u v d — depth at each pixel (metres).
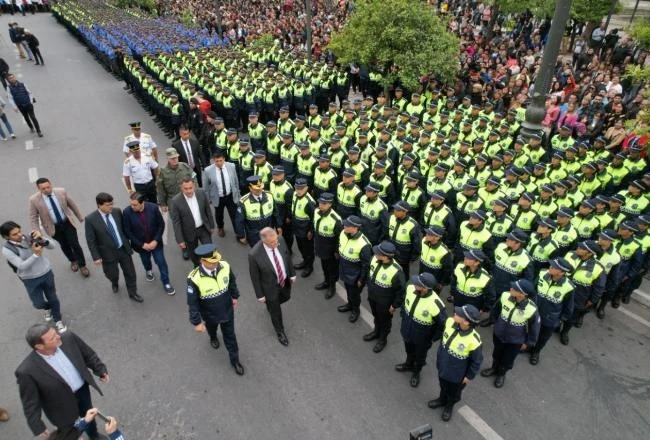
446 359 5.34
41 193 7.71
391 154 10.85
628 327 7.58
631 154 9.96
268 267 6.35
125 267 7.56
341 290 8.29
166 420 5.74
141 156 9.59
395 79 15.46
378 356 6.77
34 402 4.29
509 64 17.95
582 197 8.95
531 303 5.77
